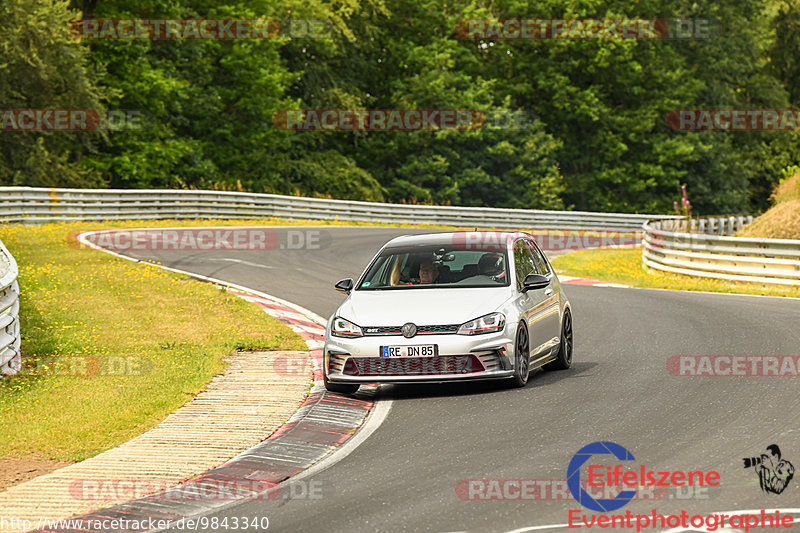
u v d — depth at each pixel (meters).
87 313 57.06
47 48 143.75
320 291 70.94
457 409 36.03
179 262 84.19
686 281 83.44
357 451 30.94
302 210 145.12
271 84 197.00
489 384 40.66
